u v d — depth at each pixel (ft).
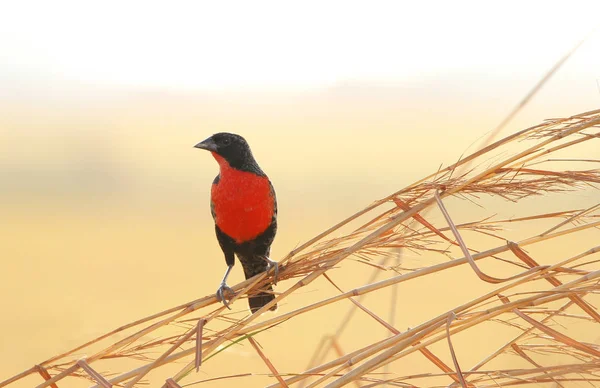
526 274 19.51
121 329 20.84
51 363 20.90
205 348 20.44
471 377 21.03
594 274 18.92
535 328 20.86
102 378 20.13
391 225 20.97
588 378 19.79
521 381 20.13
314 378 22.54
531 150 20.18
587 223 19.99
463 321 19.80
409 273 20.02
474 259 20.10
